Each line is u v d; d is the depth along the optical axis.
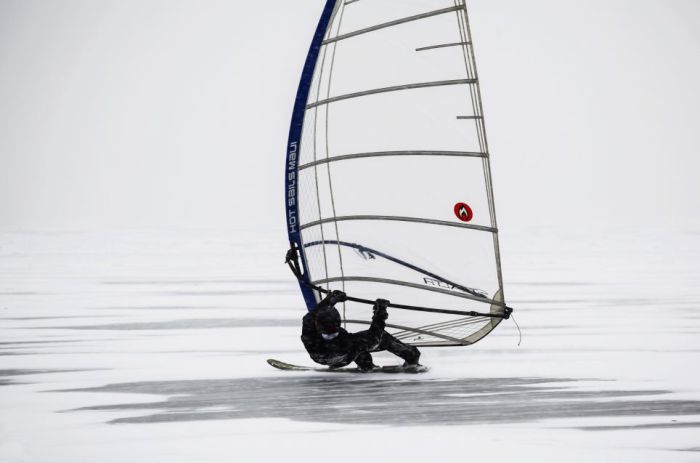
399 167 41.44
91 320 59.50
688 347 46.22
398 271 41.75
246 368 41.44
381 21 41.34
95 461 26.22
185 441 28.27
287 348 47.47
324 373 40.06
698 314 60.31
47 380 38.75
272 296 75.25
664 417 30.95
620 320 57.47
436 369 40.72
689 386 36.19
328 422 30.59
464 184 40.56
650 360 42.44
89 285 85.06
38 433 29.36
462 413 31.80
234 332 53.66
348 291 42.50
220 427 30.00
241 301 71.25
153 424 30.48
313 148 42.44
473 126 40.22
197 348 47.56
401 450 27.09
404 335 42.28
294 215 42.75
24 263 113.81
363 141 41.75
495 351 45.91
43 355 45.44
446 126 40.69
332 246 42.59
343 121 42.00
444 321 41.69
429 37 40.78
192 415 31.78
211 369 41.22
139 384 37.69
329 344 38.94
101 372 40.62
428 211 41.19
